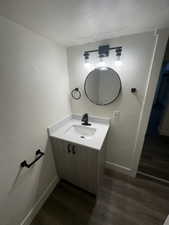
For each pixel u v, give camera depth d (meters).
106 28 1.10
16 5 0.72
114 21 0.97
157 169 1.96
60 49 1.52
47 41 1.29
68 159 1.50
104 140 1.43
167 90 2.76
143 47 1.26
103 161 1.65
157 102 2.94
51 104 1.47
